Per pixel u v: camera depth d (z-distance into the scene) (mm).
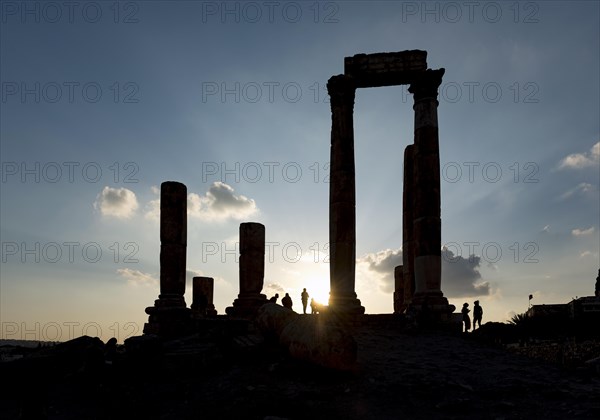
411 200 28469
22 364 10797
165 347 18344
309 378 14617
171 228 25625
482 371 15219
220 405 12852
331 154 25609
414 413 11953
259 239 29906
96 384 16250
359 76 26031
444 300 22891
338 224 24641
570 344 21016
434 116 24734
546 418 11445
